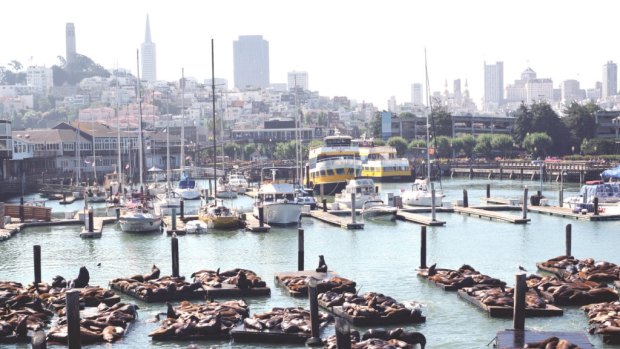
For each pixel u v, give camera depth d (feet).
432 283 191.52
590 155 647.56
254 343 147.95
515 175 586.04
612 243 255.50
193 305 166.71
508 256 233.96
